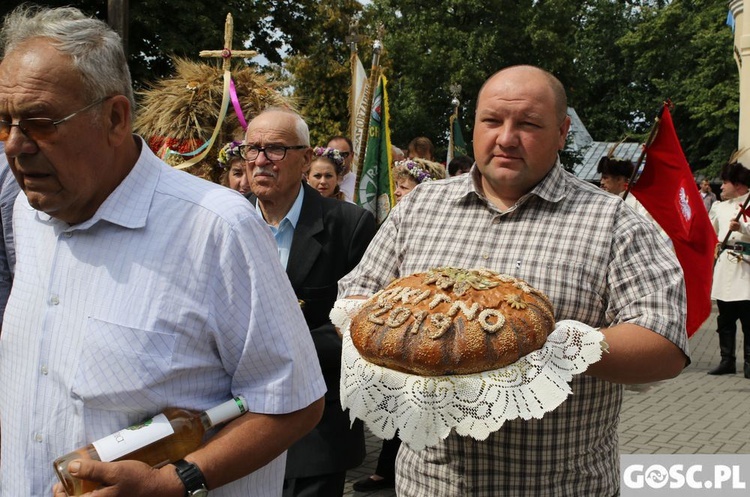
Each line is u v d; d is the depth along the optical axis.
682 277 2.15
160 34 15.74
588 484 2.21
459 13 30.42
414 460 2.36
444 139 30.75
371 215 3.56
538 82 2.24
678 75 36.38
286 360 1.72
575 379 2.16
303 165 3.54
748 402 6.91
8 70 1.56
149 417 1.67
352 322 2.11
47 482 1.70
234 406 1.70
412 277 2.14
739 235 7.96
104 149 1.64
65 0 15.02
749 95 15.93
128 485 1.52
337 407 3.25
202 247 1.67
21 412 1.75
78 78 1.56
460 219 2.42
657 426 6.14
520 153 2.23
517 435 2.18
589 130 44.47
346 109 23.61
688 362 2.11
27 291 1.77
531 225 2.30
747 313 7.90
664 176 3.71
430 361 1.87
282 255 3.46
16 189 2.40
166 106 4.53
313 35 23.30
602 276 2.19
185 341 1.66
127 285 1.66
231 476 1.66
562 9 30.34
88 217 1.71
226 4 17.22
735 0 17.02
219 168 4.59
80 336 1.65
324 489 3.18
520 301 1.97
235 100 4.43
